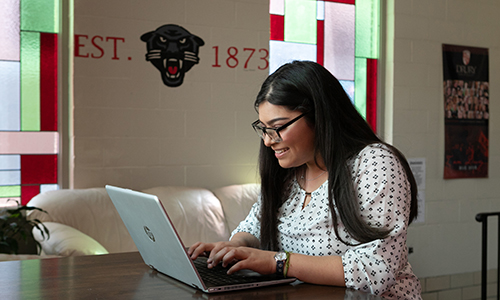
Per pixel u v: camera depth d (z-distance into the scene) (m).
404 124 4.12
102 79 3.28
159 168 3.46
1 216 2.85
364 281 1.17
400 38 4.11
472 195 4.38
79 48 3.21
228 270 1.21
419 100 4.18
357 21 4.14
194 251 1.37
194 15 3.52
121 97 3.33
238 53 3.66
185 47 3.50
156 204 1.03
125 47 3.33
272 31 3.85
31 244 3.08
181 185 3.53
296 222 1.45
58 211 2.91
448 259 4.27
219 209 3.36
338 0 4.07
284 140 1.36
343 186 1.29
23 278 1.21
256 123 1.44
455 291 4.29
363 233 1.24
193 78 3.54
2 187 3.20
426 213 4.18
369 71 4.18
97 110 3.27
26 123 3.25
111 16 3.29
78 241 2.44
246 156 3.73
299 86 1.34
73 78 3.20
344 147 1.34
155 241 1.16
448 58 4.28
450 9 4.29
